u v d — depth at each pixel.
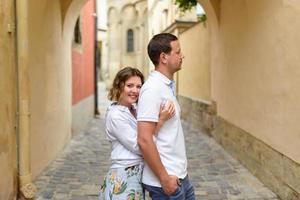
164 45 2.47
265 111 5.42
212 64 9.31
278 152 4.93
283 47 4.68
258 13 5.63
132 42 34.12
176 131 2.49
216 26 8.66
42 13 6.12
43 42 6.21
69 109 9.16
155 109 2.37
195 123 11.73
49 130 6.73
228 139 7.78
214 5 8.34
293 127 4.41
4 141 3.97
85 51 12.36
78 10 8.81
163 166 2.39
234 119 7.27
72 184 5.59
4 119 3.97
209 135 9.79
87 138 9.88
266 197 4.98
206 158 7.35
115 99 2.62
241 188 5.39
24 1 4.39
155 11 24.81
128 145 2.52
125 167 2.55
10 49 4.20
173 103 2.47
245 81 6.45
